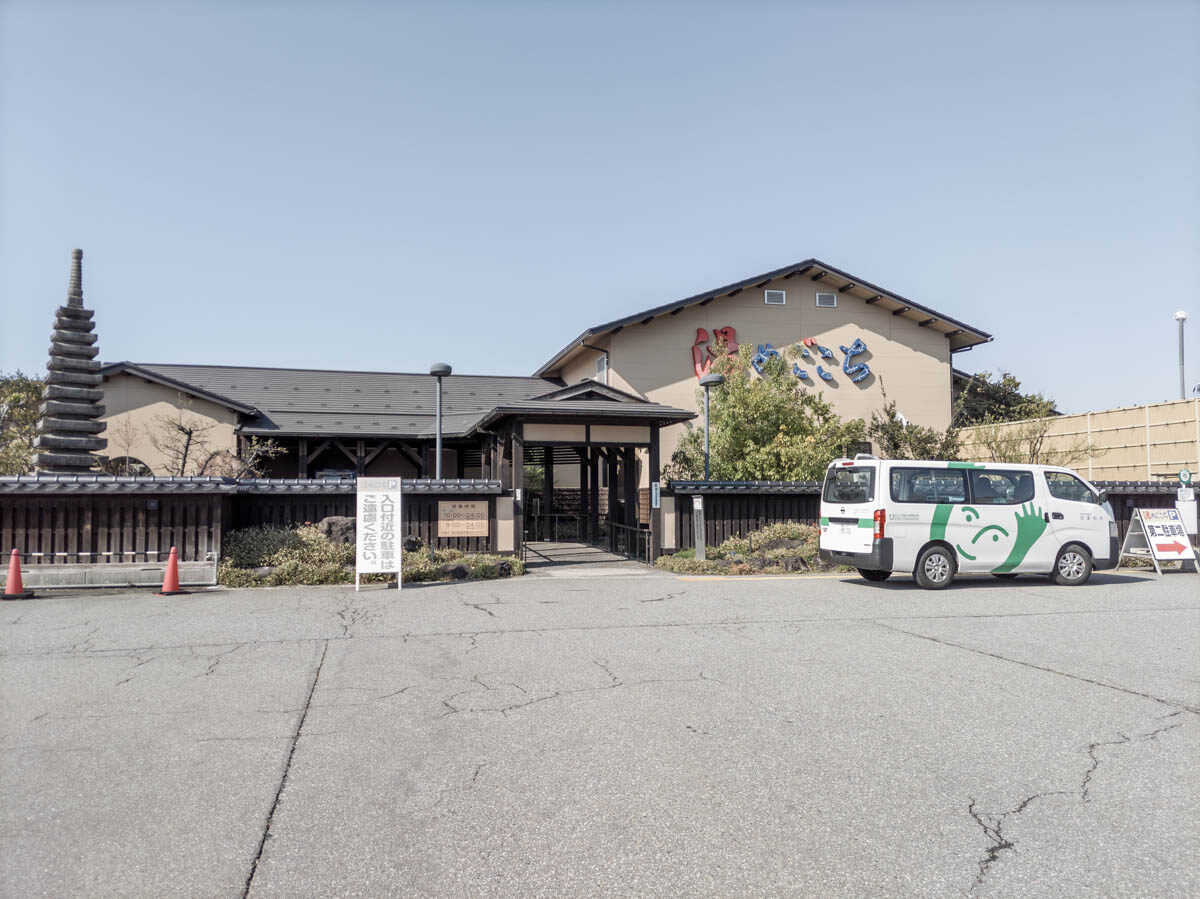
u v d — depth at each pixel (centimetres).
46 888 357
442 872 371
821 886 359
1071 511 1369
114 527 1342
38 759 518
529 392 2875
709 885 359
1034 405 3162
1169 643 872
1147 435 2234
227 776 488
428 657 802
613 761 511
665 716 604
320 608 1103
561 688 683
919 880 364
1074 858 386
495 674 732
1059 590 1294
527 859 383
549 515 2427
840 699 650
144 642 875
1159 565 1584
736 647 848
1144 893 354
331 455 2622
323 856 387
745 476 1945
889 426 2150
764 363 2286
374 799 454
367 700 649
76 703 642
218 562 1356
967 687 688
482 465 2422
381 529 1306
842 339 2659
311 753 527
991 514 1323
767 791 464
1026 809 441
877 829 416
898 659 793
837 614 1055
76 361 1656
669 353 2484
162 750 534
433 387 2861
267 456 2342
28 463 1930
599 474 2647
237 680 713
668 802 448
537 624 981
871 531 1274
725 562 1573
